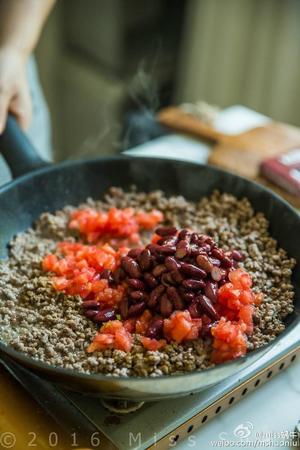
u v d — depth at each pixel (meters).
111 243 0.98
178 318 0.77
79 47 2.26
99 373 0.75
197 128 1.40
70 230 1.00
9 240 0.97
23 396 0.76
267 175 1.24
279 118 2.13
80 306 0.84
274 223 0.97
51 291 0.86
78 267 0.89
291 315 0.83
